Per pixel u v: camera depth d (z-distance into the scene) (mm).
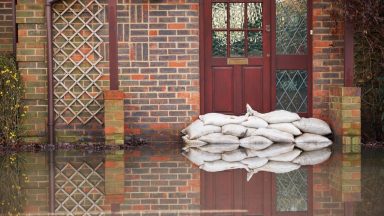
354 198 6414
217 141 10305
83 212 5910
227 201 6391
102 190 6996
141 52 10664
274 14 10922
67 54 10500
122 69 10664
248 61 10938
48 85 10406
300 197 6516
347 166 8359
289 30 10953
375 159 8953
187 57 10742
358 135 10383
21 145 10414
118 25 10633
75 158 9258
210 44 10859
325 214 5730
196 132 10328
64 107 10531
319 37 10883
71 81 10531
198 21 10734
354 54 11148
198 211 5941
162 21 10680
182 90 10758
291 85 11000
